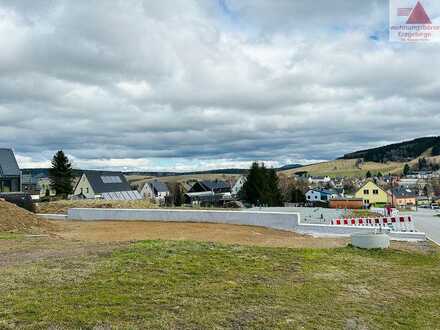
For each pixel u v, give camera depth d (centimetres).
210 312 676
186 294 770
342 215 3381
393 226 2222
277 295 798
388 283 967
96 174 7781
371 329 664
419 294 892
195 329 601
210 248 1260
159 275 905
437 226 3053
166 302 717
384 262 1213
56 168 6631
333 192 10719
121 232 2041
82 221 2609
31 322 598
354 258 1238
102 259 1053
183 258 1089
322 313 716
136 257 1080
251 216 2297
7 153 5619
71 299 709
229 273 960
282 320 662
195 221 2461
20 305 670
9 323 591
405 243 1662
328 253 1293
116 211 2653
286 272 1008
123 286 806
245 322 643
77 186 7588
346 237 1823
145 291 779
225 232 2019
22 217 2102
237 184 10988
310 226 2064
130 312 655
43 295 731
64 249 1234
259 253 1220
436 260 1291
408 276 1045
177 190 9294
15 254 1149
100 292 759
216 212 2412
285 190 9331
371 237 1400
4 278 846
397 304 812
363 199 9600
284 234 2008
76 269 938
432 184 13138
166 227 2223
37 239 1518
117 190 7862
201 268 991
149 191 10325
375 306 787
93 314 636
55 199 6012
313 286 890
